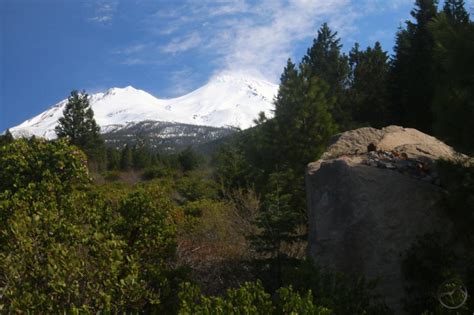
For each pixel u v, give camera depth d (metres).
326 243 6.16
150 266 5.87
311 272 5.02
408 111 24.55
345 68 35.91
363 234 5.88
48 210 5.82
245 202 11.89
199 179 20.86
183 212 11.90
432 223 5.83
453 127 5.53
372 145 7.40
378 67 35.19
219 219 10.12
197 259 8.41
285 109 17.42
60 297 4.66
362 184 6.04
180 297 4.92
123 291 4.86
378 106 30.27
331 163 6.48
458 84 5.57
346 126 26.73
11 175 7.39
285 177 12.55
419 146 7.38
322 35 37.22
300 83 18.06
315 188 6.64
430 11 27.70
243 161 17.95
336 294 4.79
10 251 4.91
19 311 4.33
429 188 6.02
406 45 29.00
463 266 5.38
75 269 4.77
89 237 5.35
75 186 7.85
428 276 5.14
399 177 6.11
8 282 4.61
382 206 5.89
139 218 6.49
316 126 17.03
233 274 7.84
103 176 37.78
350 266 5.93
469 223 5.39
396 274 5.61
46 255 5.06
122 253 5.75
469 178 5.36
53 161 7.61
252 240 7.73
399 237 5.77
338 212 6.21
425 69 23.38
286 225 7.18
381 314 4.79
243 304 4.15
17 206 5.78
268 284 7.00
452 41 5.57
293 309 4.01
